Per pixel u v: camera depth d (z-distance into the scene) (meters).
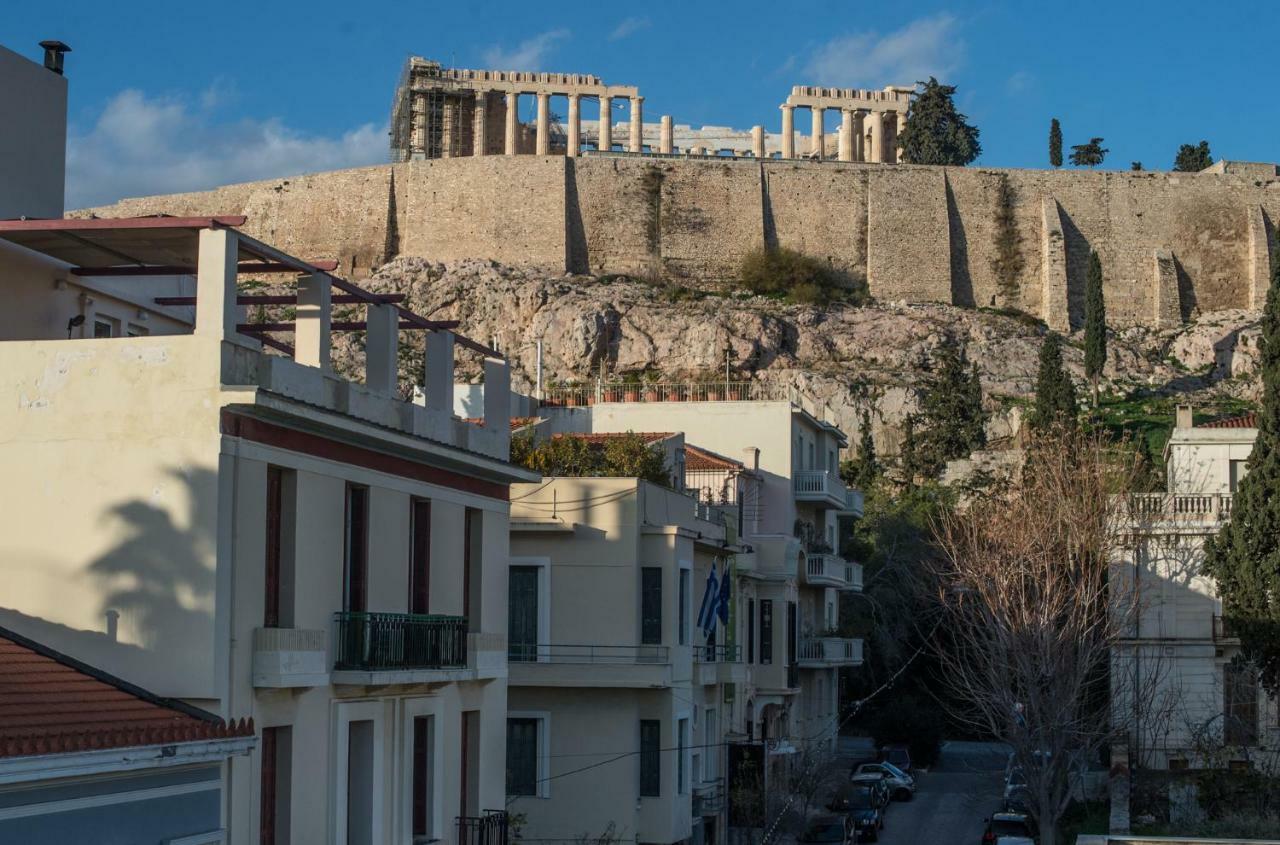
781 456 76.50
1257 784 58.75
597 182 179.50
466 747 35.72
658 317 164.75
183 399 26.14
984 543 71.25
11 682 24.03
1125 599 64.25
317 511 28.67
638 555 46.91
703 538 50.81
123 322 34.91
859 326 169.62
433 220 178.88
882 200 183.12
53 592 26.19
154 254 31.45
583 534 46.81
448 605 34.44
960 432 144.00
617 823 46.09
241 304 33.31
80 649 25.97
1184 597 65.25
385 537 31.33
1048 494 70.88
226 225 26.91
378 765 30.66
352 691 29.50
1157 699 64.12
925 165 184.88
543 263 176.50
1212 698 64.44
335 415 28.41
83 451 26.44
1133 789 59.94
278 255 28.55
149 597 25.86
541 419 63.84
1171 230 186.50
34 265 31.47
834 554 85.31
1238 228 186.88
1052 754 58.62
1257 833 53.47
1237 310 185.00
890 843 68.69
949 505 110.81
